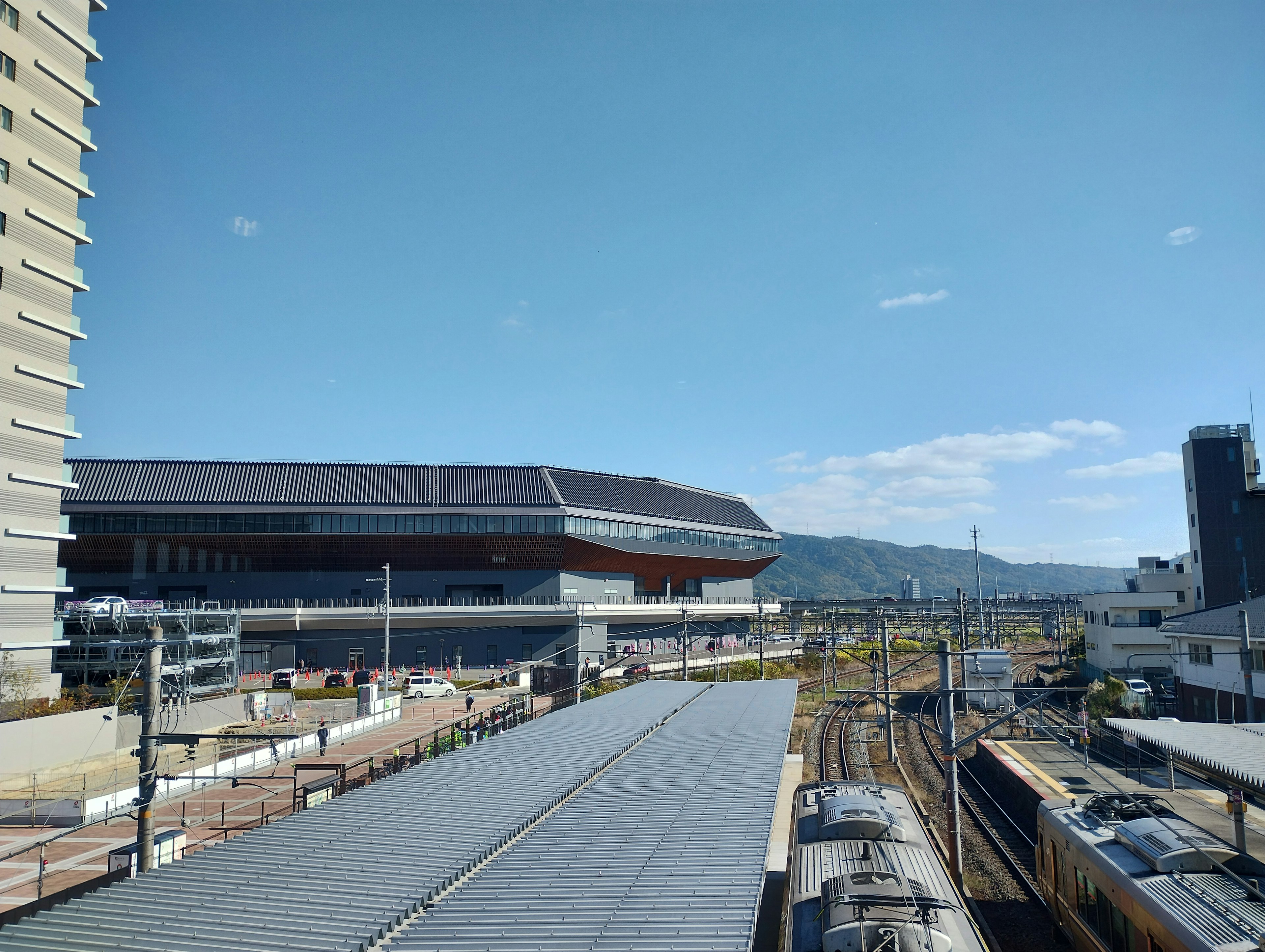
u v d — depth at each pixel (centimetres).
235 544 7262
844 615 6794
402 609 7212
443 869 1362
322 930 1112
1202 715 4822
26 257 4397
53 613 4544
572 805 1786
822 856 1497
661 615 8488
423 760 3519
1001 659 5247
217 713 4919
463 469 8038
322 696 5938
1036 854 2252
